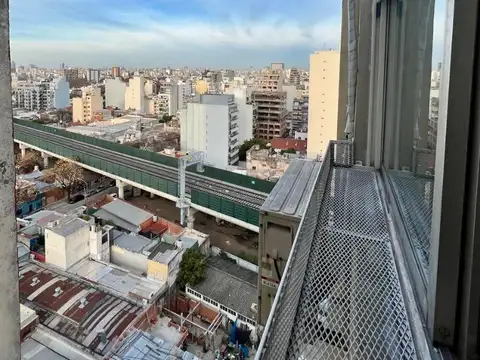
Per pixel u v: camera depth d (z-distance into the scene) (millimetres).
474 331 916
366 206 2182
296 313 1226
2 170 645
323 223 1940
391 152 2629
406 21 2426
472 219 892
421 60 1939
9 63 641
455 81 890
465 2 859
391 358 1037
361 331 1140
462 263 932
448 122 908
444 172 919
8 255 674
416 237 1440
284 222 2877
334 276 1434
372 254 1604
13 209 676
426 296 1105
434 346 983
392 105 2703
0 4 617
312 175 3699
